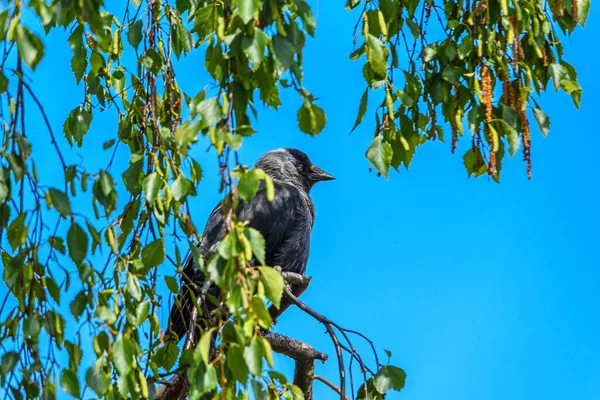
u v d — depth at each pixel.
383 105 8.57
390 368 9.03
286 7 7.60
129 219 8.16
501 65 8.41
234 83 7.31
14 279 7.26
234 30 7.19
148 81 9.34
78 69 9.74
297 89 7.29
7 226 7.38
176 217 8.02
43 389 7.18
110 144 8.75
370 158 8.38
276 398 7.55
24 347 7.38
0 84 7.33
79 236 7.20
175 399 10.03
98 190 7.55
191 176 8.27
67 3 7.66
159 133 8.48
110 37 9.70
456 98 8.56
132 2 9.62
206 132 7.32
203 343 6.93
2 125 7.59
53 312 7.25
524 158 8.28
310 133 7.35
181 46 9.65
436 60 8.91
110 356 7.41
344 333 9.45
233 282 6.98
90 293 7.34
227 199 7.09
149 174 8.17
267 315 7.03
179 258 8.05
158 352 8.30
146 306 7.78
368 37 8.21
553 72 8.77
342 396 9.10
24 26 6.88
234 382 7.24
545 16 8.90
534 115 8.56
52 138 7.45
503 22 8.49
